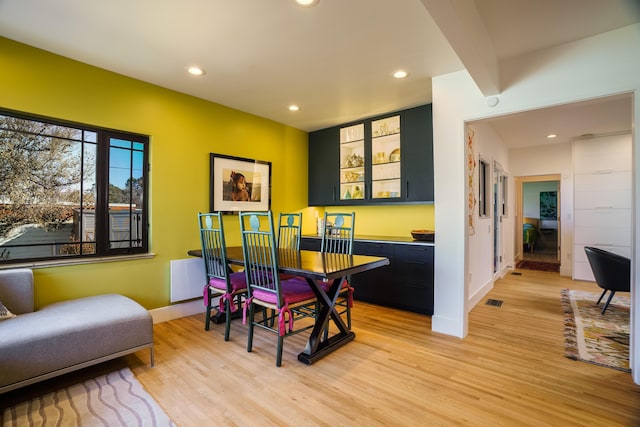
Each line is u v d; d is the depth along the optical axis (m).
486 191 4.59
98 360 2.03
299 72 2.83
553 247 8.59
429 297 3.29
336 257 2.71
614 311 3.55
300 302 2.40
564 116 4.09
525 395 1.89
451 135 2.84
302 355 2.32
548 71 2.37
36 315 2.08
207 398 1.85
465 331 2.81
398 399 1.84
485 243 4.36
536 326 3.07
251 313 2.50
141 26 2.13
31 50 2.41
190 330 2.95
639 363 2.02
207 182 3.55
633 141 2.08
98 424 1.62
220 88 3.21
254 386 1.98
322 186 4.70
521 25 2.09
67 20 2.06
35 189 2.51
